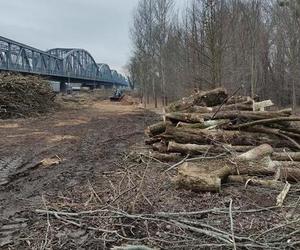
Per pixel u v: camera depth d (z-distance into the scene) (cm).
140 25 4147
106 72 9775
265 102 905
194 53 2412
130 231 488
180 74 3191
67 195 648
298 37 2800
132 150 970
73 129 1639
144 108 3506
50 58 5906
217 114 816
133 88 6450
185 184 602
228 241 431
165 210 539
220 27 2133
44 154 1059
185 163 670
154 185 643
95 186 686
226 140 757
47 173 830
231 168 636
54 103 2738
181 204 555
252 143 755
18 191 696
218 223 490
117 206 563
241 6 2859
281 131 772
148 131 875
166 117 846
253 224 484
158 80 4153
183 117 828
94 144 1220
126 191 621
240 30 2767
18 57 4803
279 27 3089
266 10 3256
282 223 482
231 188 604
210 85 2159
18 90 2155
